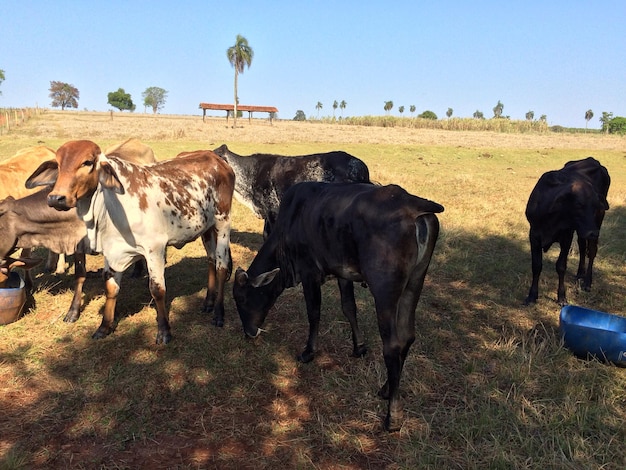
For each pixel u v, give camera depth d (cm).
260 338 507
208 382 424
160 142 2420
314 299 443
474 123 5644
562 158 2684
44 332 507
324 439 354
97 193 431
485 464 327
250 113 5288
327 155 713
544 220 591
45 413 376
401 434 359
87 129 3253
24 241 538
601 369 445
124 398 397
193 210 524
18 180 618
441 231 923
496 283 688
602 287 674
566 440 343
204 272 703
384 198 352
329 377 434
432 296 634
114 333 507
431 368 446
